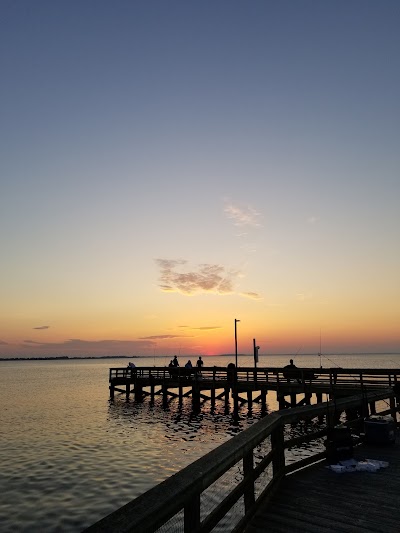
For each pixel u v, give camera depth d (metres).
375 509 4.79
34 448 21.81
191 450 20.75
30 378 111.62
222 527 6.62
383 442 8.30
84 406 41.25
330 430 7.09
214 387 32.91
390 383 21.55
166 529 3.44
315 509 4.79
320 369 24.92
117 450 21.03
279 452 5.82
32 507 12.80
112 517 1.92
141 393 41.59
